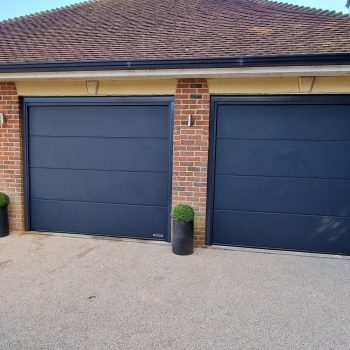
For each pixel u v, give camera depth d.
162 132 4.99
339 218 4.65
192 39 5.28
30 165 5.52
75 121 5.28
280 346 2.59
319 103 4.46
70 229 5.52
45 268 4.05
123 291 3.46
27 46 5.84
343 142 4.52
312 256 4.63
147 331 2.77
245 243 4.93
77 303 3.20
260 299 3.33
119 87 4.90
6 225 5.34
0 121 5.30
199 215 4.88
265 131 4.69
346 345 2.62
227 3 7.61
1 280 3.69
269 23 5.91
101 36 6.05
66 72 4.50
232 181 4.86
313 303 3.26
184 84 4.68
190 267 4.13
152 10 7.51
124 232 5.32
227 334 2.74
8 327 2.79
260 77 4.42
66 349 2.53
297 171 4.68
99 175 5.31
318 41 4.68
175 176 4.87
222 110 4.74
